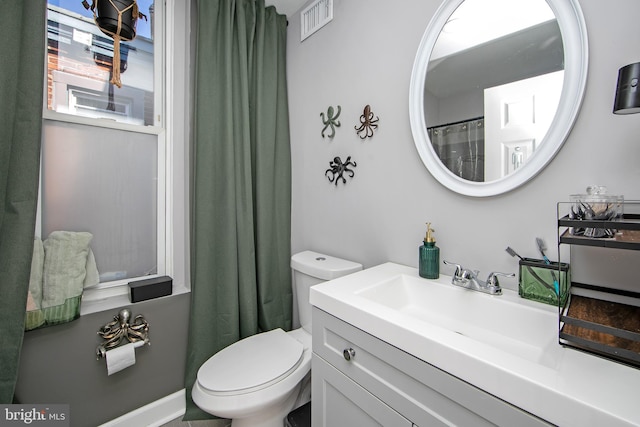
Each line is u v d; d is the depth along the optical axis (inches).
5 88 37.9
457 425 22.4
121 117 54.3
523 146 33.4
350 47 55.2
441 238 42.3
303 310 56.8
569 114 30.0
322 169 62.7
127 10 48.5
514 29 34.3
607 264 28.4
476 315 33.9
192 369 56.2
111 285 53.0
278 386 41.3
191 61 59.2
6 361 38.2
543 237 32.4
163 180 58.8
